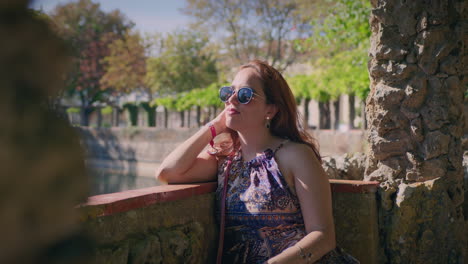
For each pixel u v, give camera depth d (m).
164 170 2.05
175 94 36.00
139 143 25.66
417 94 2.25
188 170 2.08
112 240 1.45
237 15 29.95
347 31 11.04
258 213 1.84
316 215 1.78
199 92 27.92
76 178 0.43
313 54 27.05
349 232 2.30
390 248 2.30
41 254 0.40
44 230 0.40
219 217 2.02
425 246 2.29
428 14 2.21
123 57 36.06
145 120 38.16
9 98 0.38
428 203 2.27
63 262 0.41
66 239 0.43
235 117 1.98
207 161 2.13
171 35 34.91
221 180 2.03
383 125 2.36
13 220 0.38
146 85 38.50
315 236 1.73
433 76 2.25
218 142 2.25
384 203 2.30
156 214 1.69
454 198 2.36
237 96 1.97
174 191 1.77
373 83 2.42
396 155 2.36
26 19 0.41
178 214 1.82
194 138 2.11
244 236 1.89
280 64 29.69
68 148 0.42
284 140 1.98
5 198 0.37
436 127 2.26
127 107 36.91
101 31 35.72
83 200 0.45
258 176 1.88
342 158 2.96
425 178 2.30
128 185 16.58
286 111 2.05
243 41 30.62
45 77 0.42
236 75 2.05
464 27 2.22
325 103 20.20
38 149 0.40
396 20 2.27
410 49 2.27
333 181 2.38
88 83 35.53
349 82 16.62
